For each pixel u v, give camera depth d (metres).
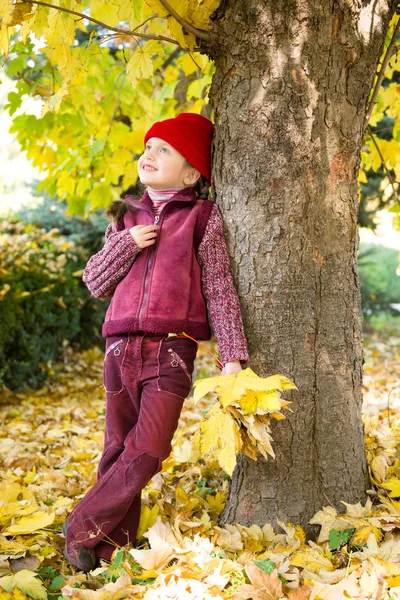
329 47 2.17
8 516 2.42
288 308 2.21
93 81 4.08
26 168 13.54
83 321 8.16
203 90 3.81
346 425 2.29
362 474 2.36
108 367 2.24
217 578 1.85
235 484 2.33
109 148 4.11
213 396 5.73
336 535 2.09
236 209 2.25
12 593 1.88
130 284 2.16
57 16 2.23
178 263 2.13
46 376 6.64
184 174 2.31
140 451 2.11
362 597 1.72
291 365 2.21
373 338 10.77
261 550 2.13
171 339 2.15
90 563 2.15
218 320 2.14
